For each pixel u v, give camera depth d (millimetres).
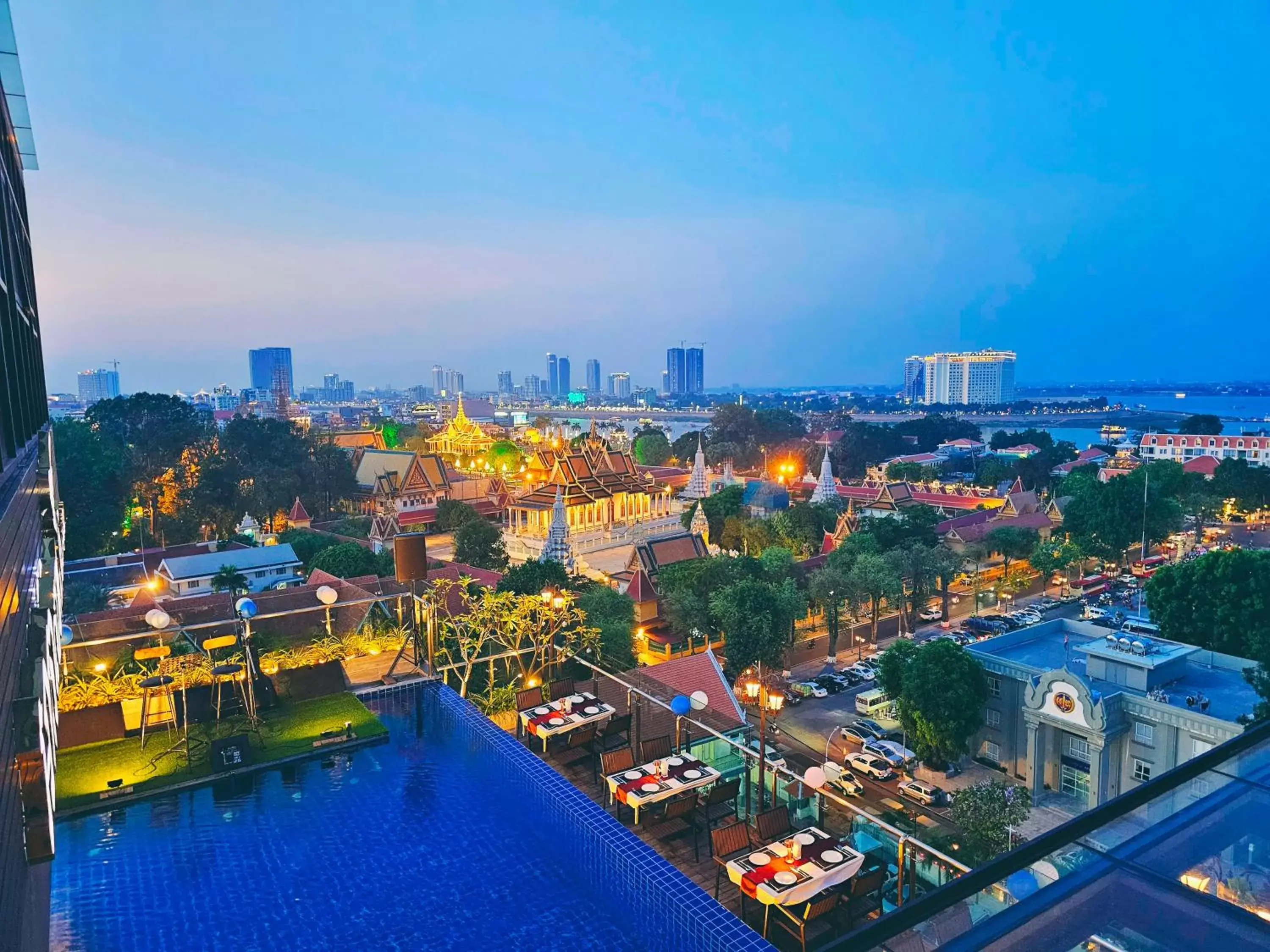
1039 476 158625
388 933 18484
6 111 20703
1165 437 181875
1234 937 6746
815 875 21172
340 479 134000
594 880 20391
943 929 6352
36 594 18438
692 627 60406
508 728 33719
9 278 18172
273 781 25328
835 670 63625
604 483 119000
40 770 11727
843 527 91125
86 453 98812
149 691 28219
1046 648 51781
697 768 26453
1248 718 38625
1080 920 6668
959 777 47125
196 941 18156
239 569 72688
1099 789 42094
